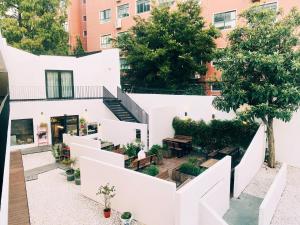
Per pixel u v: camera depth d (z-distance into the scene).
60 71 18.70
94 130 19.02
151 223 7.42
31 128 16.41
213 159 11.51
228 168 8.91
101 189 8.63
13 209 8.34
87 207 8.56
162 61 19.72
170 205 6.89
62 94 18.98
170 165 13.02
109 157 10.59
